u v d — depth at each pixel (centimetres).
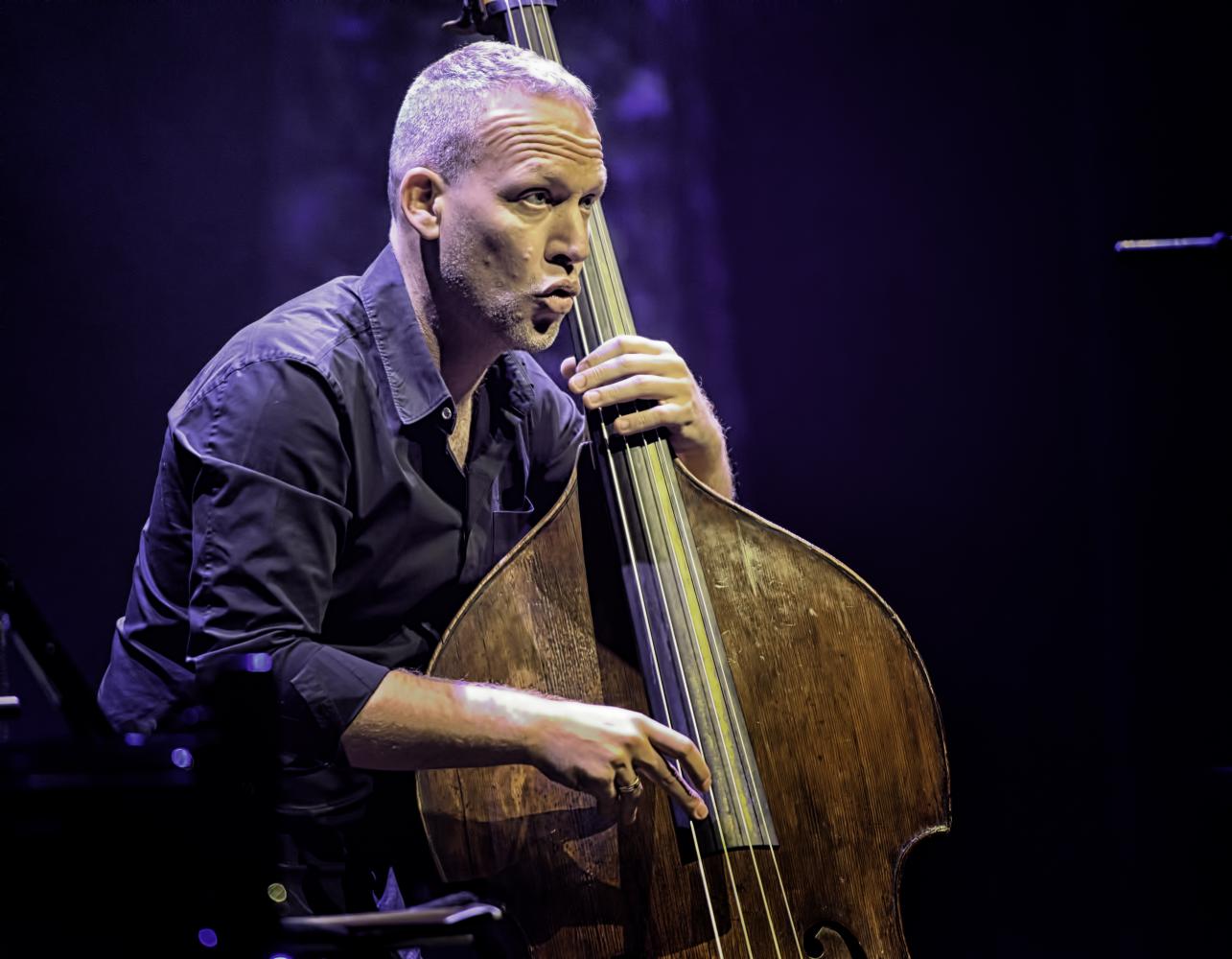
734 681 508
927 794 511
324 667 474
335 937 331
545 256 524
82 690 404
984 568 1235
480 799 475
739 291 1248
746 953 470
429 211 532
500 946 432
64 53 1032
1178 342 1180
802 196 1259
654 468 532
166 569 548
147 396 1049
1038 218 1237
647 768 463
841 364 1254
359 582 543
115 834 314
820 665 518
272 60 1079
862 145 1266
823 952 481
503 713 464
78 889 310
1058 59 1226
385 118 1106
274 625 487
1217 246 741
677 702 493
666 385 540
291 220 1079
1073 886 1180
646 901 470
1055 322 1231
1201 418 1173
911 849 503
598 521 525
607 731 459
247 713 380
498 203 515
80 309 1038
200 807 325
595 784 454
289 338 527
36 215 1028
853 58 1269
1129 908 1162
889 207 1262
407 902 560
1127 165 1191
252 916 329
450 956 795
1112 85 1195
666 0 1246
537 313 528
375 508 537
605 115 1221
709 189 1248
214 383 521
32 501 1028
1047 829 1195
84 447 1039
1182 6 1166
